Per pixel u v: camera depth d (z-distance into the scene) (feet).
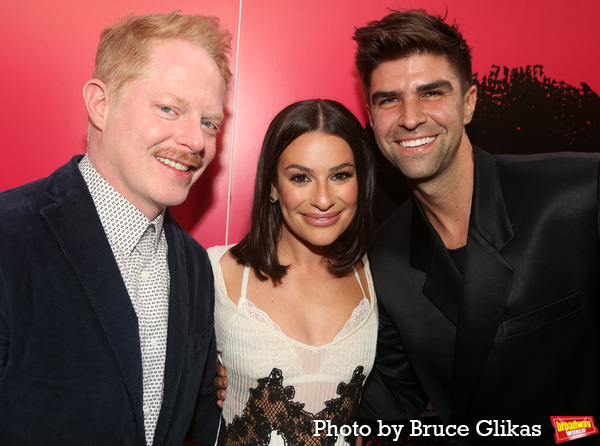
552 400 5.06
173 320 4.16
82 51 5.91
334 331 5.08
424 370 5.53
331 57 6.27
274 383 4.82
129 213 4.00
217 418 5.32
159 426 3.95
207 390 5.18
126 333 3.72
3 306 3.43
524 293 4.90
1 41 5.79
